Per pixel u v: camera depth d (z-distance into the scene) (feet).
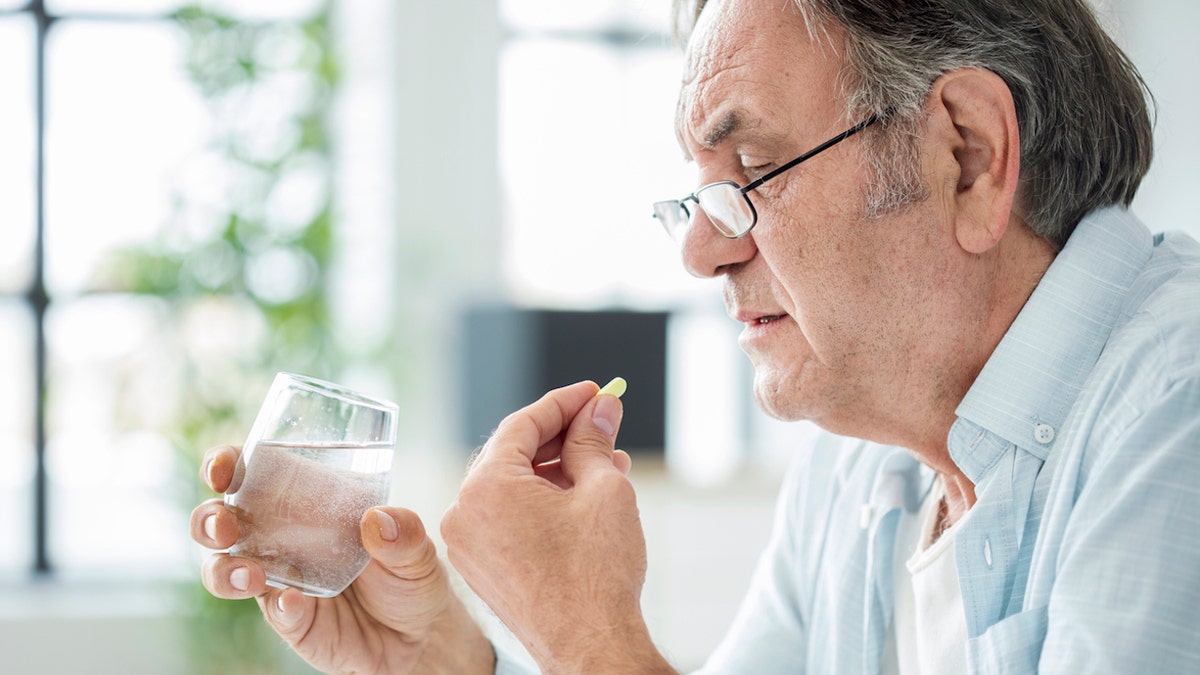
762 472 12.37
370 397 2.90
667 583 11.92
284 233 10.33
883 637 3.27
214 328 10.21
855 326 2.97
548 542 2.79
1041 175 2.97
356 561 2.90
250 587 2.85
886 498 3.29
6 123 10.96
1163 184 8.85
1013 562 2.90
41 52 10.96
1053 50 2.95
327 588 2.90
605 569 2.78
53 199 10.96
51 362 11.01
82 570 11.09
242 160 10.27
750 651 3.51
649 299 12.46
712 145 3.03
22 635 10.19
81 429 11.09
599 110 12.30
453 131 11.49
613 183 12.36
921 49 2.91
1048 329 2.91
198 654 9.21
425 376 11.32
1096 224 2.98
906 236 2.93
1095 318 2.91
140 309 10.84
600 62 12.30
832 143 2.94
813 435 3.58
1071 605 2.63
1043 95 2.94
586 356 8.96
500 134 11.66
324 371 10.39
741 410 12.60
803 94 2.95
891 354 2.97
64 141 10.99
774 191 2.97
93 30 11.05
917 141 2.92
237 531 2.85
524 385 9.14
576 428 2.96
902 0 2.92
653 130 12.37
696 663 10.82
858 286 2.95
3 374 11.02
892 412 3.03
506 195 12.13
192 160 10.25
